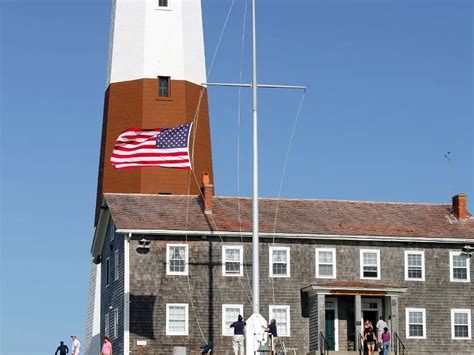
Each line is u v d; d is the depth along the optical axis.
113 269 69.88
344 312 67.38
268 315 66.94
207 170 82.00
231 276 66.88
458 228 71.00
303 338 67.06
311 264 68.06
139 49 82.12
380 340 63.94
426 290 69.12
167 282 66.06
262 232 67.50
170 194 77.75
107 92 83.31
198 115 82.38
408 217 71.62
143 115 80.75
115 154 61.62
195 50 83.75
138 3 82.94
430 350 68.44
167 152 61.59
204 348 63.25
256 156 53.12
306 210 70.81
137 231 65.94
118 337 67.00
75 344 68.38
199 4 85.19
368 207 72.38
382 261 69.00
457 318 69.25
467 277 69.94
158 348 65.19
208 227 67.19
